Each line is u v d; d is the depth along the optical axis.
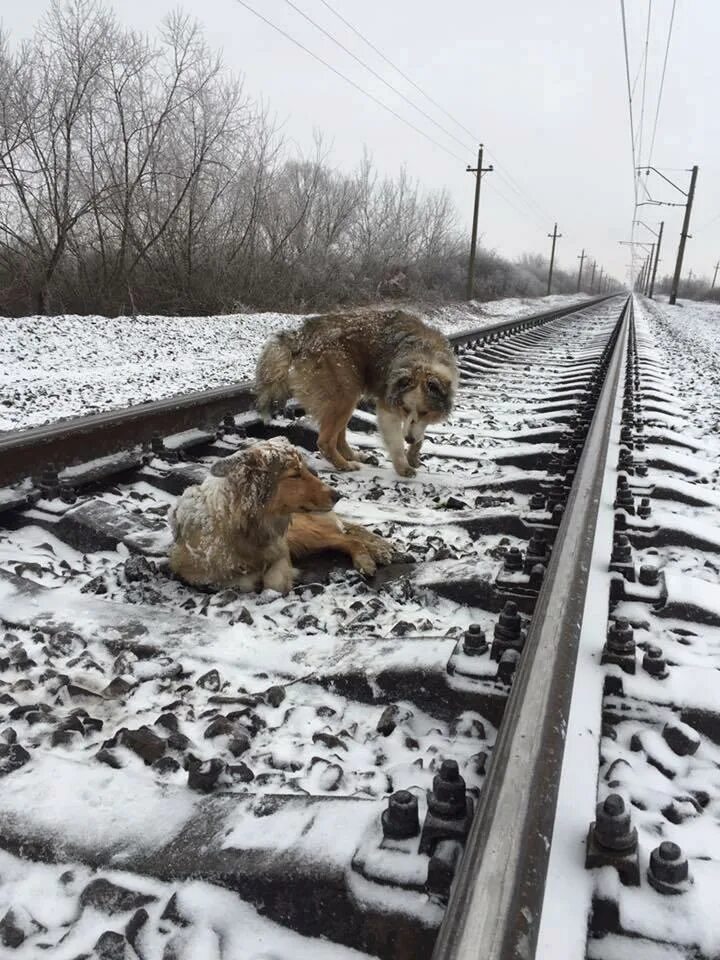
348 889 1.54
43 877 1.68
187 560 3.37
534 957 1.23
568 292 102.50
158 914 1.58
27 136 20.09
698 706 2.21
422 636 2.79
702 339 23.44
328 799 1.80
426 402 5.52
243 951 1.52
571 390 9.64
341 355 5.79
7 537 3.81
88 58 20.67
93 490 4.58
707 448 6.59
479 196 40.38
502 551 3.62
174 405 5.73
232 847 1.67
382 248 37.31
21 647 2.67
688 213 55.41
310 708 2.37
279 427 6.73
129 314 21.30
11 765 1.98
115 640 2.72
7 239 20.41
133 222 22.16
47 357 10.90
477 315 34.62
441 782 1.67
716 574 3.48
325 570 3.68
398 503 4.86
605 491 4.31
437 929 1.46
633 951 1.44
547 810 1.53
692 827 1.80
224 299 22.94
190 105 23.05
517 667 2.20
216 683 2.46
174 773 2.02
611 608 2.92
